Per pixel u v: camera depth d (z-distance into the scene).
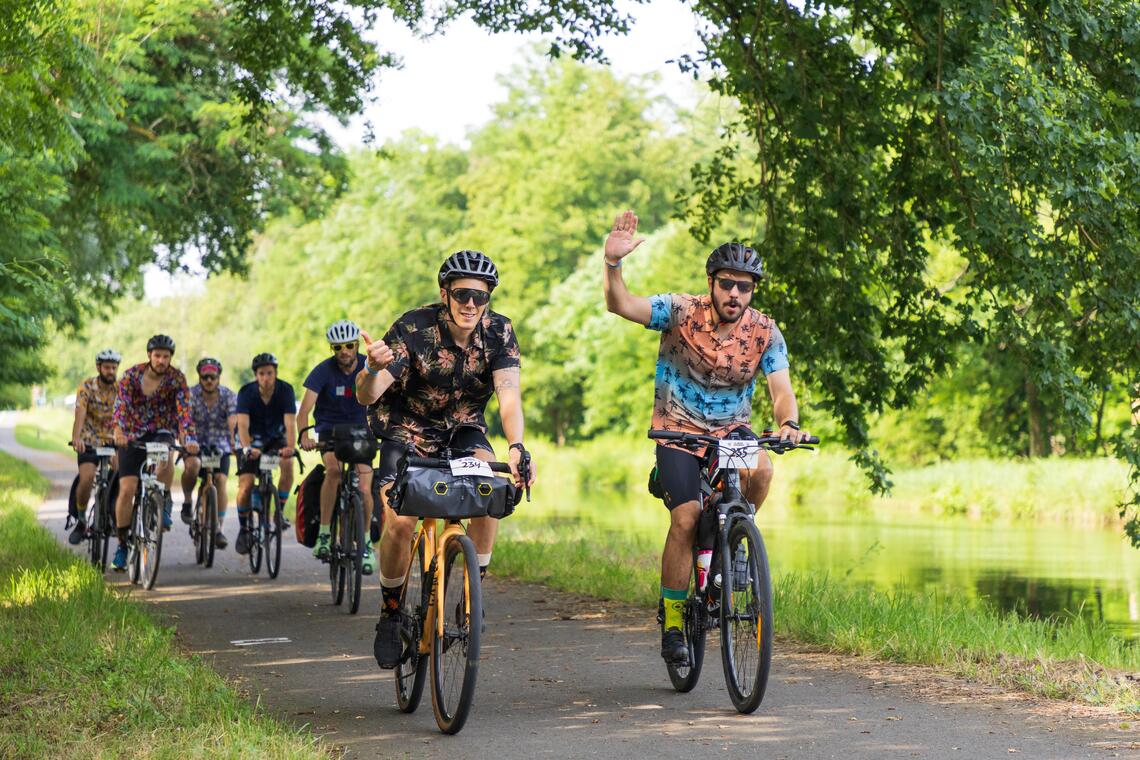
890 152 17.53
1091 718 8.24
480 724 8.38
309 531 15.12
